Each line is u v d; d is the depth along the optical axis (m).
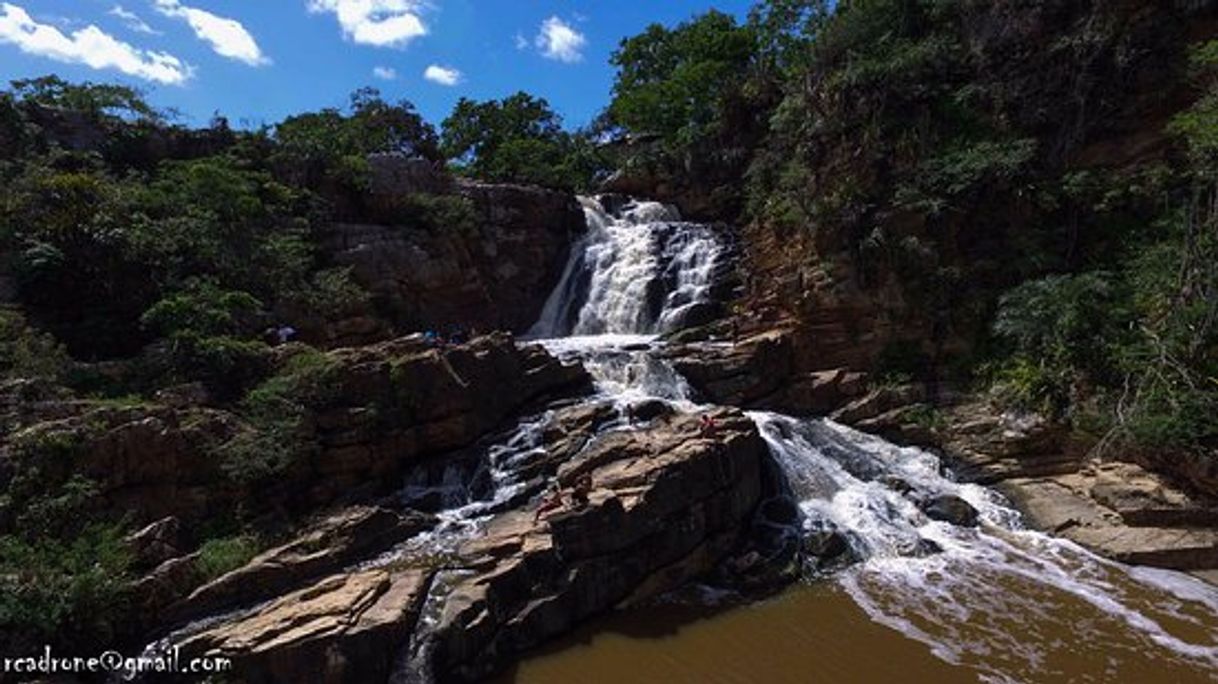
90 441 14.44
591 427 19.77
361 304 24.80
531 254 33.75
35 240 19.25
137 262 20.50
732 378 24.83
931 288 25.17
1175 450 18.55
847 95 29.16
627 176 40.91
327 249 26.75
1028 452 21.19
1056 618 14.91
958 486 20.62
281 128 32.50
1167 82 24.70
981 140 26.77
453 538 16.00
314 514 16.66
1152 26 25.02
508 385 21.11
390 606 12.99
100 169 23.58
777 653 13.77
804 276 27.20
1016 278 24.58
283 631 12.23
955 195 25.69
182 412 16.44
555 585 14.51
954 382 24.17
